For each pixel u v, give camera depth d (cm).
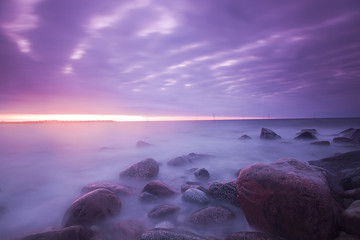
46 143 1977
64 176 838
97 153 1395
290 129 3309
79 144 1891
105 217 409
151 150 1503
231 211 412
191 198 487
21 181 775
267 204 322
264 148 1427
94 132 3588
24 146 1772
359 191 388
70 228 317
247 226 376
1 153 1428
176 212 443
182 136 2595
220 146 1639
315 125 4409
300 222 291
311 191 294
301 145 1436
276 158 1123
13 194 627
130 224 389
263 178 339
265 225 323
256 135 2467
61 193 638
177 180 737
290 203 301
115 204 446
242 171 384
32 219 470
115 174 857
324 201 287
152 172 746
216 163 1012
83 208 393
